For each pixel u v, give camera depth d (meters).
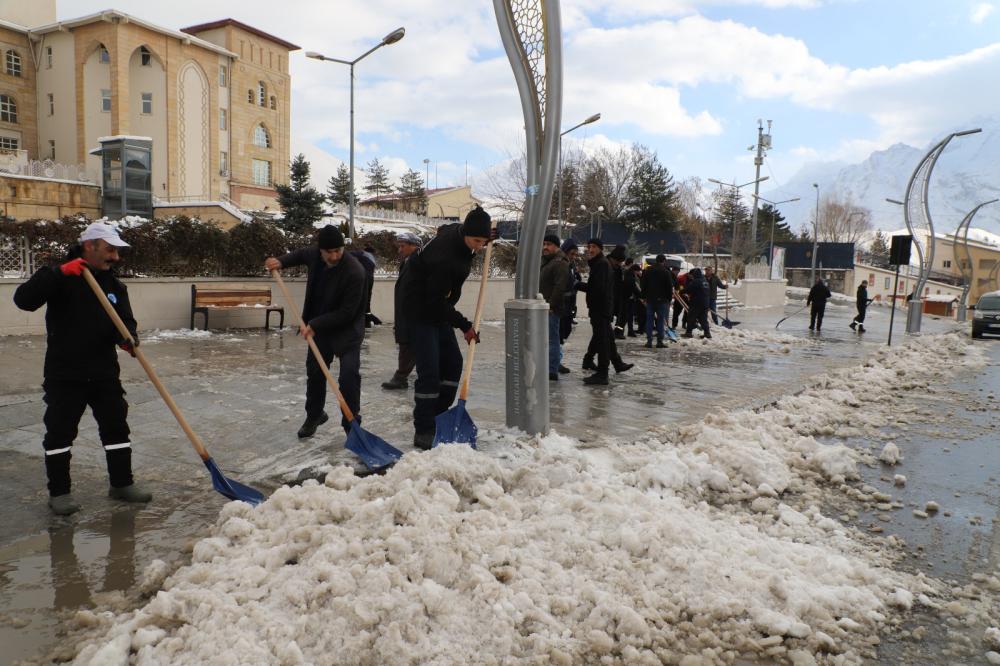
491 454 4.48
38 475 4.38
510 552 3.11
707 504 4.19
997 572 3.50
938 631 2.91
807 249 63.41
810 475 4.95
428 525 3.15
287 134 57.91
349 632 2.55
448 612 2.69
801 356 12.51
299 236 14.41
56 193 32.84
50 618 2.74
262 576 2.87
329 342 5.17
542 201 4.79
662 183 65.25
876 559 3.58
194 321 12.28
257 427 5.58
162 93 48.06
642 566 3.14
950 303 39.28
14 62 48.72
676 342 13.96
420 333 4.85
